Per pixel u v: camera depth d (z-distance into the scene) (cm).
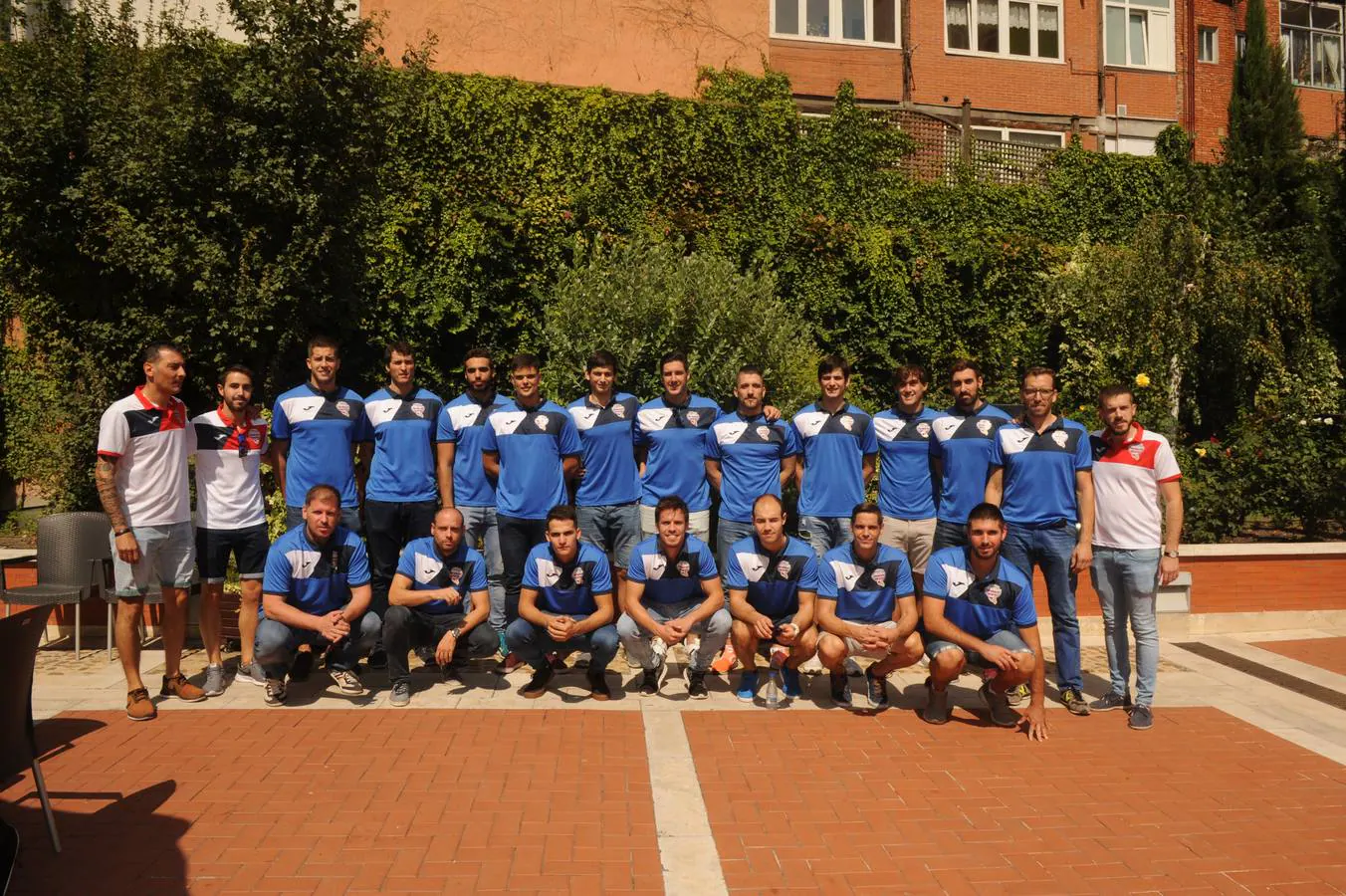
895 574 601
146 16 1091
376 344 1029
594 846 417
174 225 767
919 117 1497
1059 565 620
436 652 604
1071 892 385
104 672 677
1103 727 591
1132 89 1945
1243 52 2066
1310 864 412
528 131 1183
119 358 877
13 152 782
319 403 652
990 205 1490
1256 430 1127
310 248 788
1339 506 976
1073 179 1571
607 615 608
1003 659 552
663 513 596
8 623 372
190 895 372
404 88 861
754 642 611
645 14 1409
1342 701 652
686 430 701
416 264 1047
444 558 612
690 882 388
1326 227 1414
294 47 769
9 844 358
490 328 1088
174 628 605
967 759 531
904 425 696
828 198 1364
